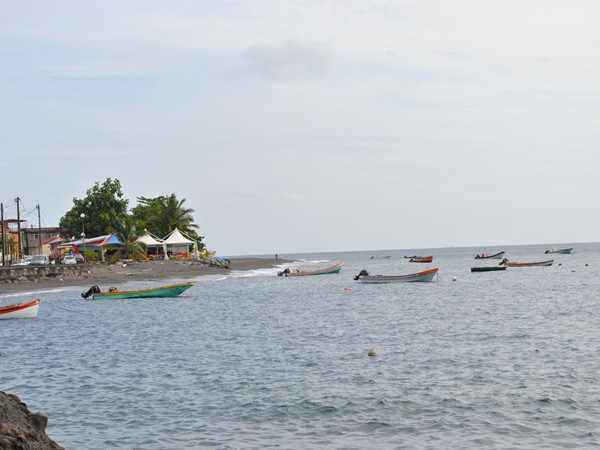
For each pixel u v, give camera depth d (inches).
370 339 1476.4
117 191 5295.3
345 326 1738.4
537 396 901.8
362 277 3528.5
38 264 3964.1
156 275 3909.9
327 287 3373.5
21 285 3270.2
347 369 1115.3
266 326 1770.4
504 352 1252.5
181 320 1953.7
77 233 5315.0
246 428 786.8
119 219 4635.8
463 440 732.0
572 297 2514.8
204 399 919.7
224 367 1151.0
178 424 804.6
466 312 2031.3
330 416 831.7
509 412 833.5
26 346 1469.0
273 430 778.2
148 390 978.1
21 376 1111.0
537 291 2847.0
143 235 4849.9
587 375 1028.5
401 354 1255.5
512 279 3764.8
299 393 944.3
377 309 2196.1
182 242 4955.7
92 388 999.6
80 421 821.9
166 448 716.7
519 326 1646.2
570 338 1416.1
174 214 5329.7
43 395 962.7
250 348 1369.3
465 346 1337.4
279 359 1226.0
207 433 768.3
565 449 697.6
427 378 1029.8
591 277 3823.8
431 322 1781.5
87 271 3804.1
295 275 4387.3
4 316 1988.2
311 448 712.4
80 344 1483.8
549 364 1123.3
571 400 879.7
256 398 920.3
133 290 2834.6
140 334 1640.0
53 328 1796.3
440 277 4151.1
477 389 949.8
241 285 3567.9
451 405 868.6
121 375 1096.8
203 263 4820.4
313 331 1643.7
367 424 796.6
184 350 1358.3
